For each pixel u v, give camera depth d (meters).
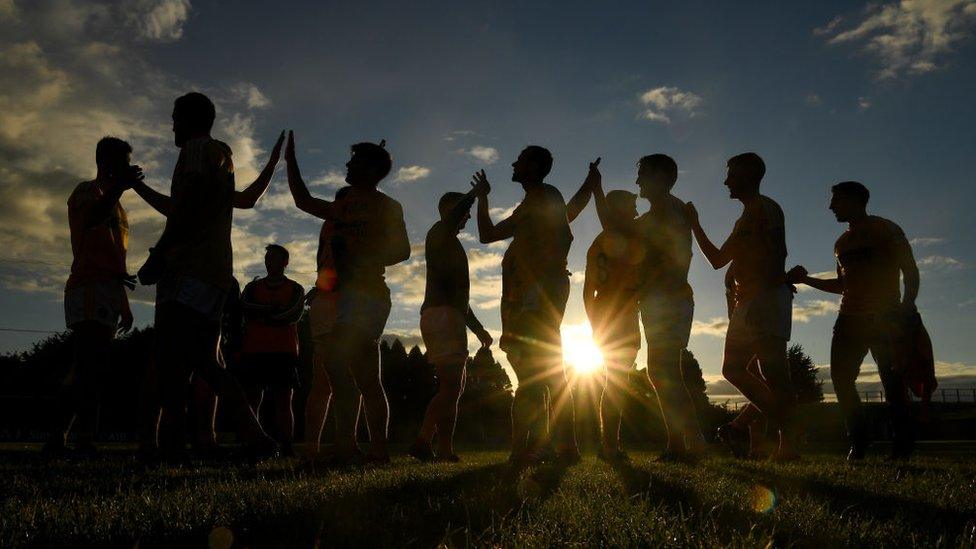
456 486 3.35
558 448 5.40
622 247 6.30
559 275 5.27
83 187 6.31
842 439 37.22
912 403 7.21
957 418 43.16
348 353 5.15
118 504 2.61
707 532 1.99
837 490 3.43
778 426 6.29
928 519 2.52
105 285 6.31
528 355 5.19
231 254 5.04
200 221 4.73
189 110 5.01
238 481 3.73
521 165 5.39
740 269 6.32
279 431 8.02
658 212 6.00
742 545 1.83
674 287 5.95
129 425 48.62
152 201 5.77
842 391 7.42
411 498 2.89
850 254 7.35
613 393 6.24
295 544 1.92
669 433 5.89
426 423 6.34
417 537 1.97
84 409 6.42
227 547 1.88
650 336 5.96
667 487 3.31
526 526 2.10
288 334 8.05
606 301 6.32
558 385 5.24
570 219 6.34
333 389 5.20
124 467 5.04
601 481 3.60
